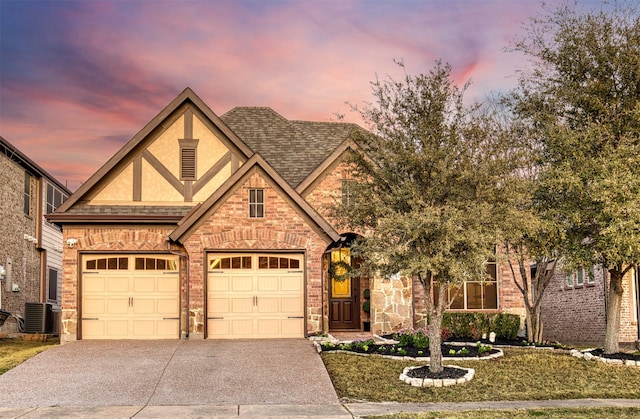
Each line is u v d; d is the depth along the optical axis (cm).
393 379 1418
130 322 1920
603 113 1620
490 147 1445
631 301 2217
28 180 2814
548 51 1712
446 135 1430
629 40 1612
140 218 1927
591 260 1603
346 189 1579
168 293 1938
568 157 1603
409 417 1114
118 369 1478
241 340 1861
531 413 1145
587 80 1664
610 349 1655
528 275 2131
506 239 1544
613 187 1445
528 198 1492
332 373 1452
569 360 1608
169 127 2042
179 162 2031
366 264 1479
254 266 1931
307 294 1917
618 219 1448
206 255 1916
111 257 1942
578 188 1527
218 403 1227
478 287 2116
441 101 1437
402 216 1367
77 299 1905
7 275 2500
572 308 2634
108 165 1980
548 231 1571
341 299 2178
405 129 1459
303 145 2244
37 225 2902
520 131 1747
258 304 1920
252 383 1368
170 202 2011
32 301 2848
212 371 1459
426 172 1423
